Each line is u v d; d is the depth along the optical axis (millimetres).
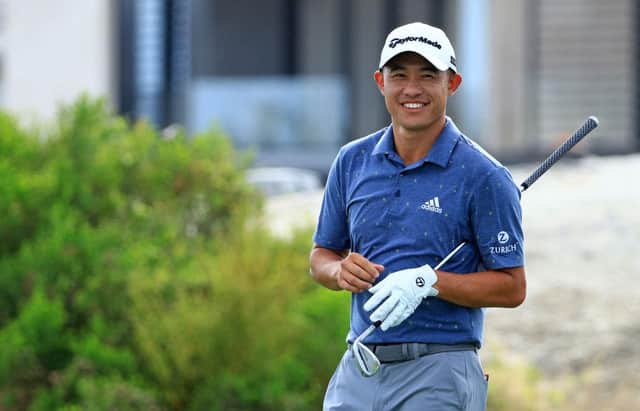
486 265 17141
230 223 39938
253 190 42594
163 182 40781
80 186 38625
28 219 37562
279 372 33031
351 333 17859
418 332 17141
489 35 107625
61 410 31688
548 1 107312
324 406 18125
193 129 110062
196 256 36250
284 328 33312
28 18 113500
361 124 110312
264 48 115812
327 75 114750
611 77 106312
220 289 33031
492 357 35750
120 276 34719
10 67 113750
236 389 32438
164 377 32719
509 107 107250
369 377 17438
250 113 109188
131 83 112125
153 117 111438
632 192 55531
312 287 35375
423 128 17109
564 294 41094
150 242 37375
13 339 32812
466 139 17328
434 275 16609
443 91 17094
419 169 17156
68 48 112688
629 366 36156
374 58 111438
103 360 32750
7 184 36906
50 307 33031
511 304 17062
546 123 107250
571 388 35312
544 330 38594
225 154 42250
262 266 33469
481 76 108188
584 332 38312
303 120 109312
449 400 17062
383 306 16453
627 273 42688
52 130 40562
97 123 40906
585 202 52906
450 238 17062
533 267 43906
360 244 17578
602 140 105250
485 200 16953
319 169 107062
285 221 48656
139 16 112188
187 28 111625
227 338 32688
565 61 107062
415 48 16828
